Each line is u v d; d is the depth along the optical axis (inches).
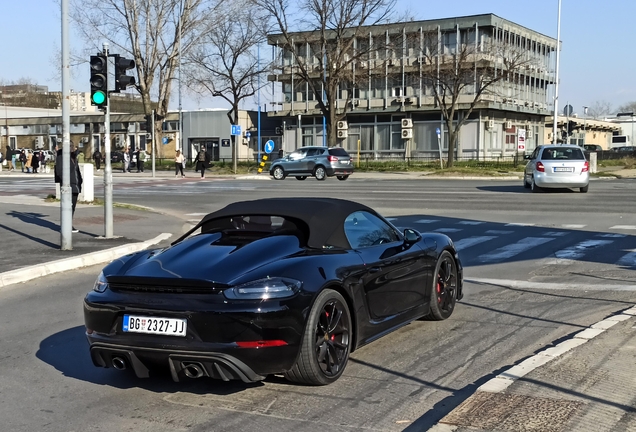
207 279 196.4
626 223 644.7
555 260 450.9
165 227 650.8
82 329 296.4
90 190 890.1
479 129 2218.3
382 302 241.3
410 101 2300.7
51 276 430.9
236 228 238.7
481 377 218.2
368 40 2279.8
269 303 193.0
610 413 175.9
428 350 250.8
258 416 189.5
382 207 825.5
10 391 216.4
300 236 227.5
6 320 316.2
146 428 183.3
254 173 1828.2
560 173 994.7
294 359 198.4
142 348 197.6
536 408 179.6
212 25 1943.9
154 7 1952.5
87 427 185.0
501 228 621.3
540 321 291.6
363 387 211.2
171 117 2842.0
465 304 327.6
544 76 2564.0
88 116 2618.1
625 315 286.0
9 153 2229.3
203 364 192.7
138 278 202.4
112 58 539.5
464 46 1941.4
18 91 4879.4
